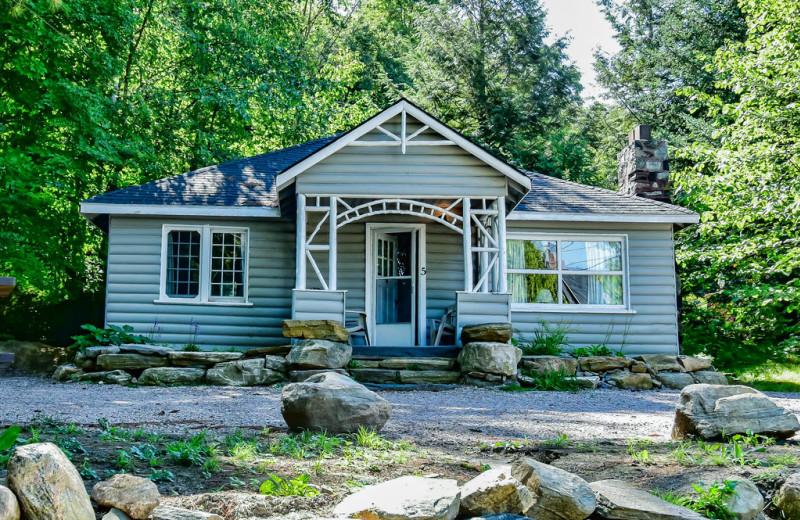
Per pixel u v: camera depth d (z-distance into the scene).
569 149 31.36
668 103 32.59
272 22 25.42
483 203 14.58
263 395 11.50
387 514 3.94
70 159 17.83
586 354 15.52
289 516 3.98
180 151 23.92
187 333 15.63
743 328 21.42
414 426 8.19
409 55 34.56
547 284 16.58
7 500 3.19
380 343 16.27
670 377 14.77
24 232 17.48
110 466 4.83
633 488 4.70
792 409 10.48
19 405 9.56
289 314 15.94
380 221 16.47
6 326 20.41
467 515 4.22
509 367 13.31
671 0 37.84
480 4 34.19
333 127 27.89
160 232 15.80
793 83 16.59
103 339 14.41
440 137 14.43
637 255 16.80
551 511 4.34
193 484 4.51
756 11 18.02
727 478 5.09
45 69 16.58
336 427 6.51
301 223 14.14
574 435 7.90
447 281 16.58
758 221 19.73
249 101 24.19
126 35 19.09
